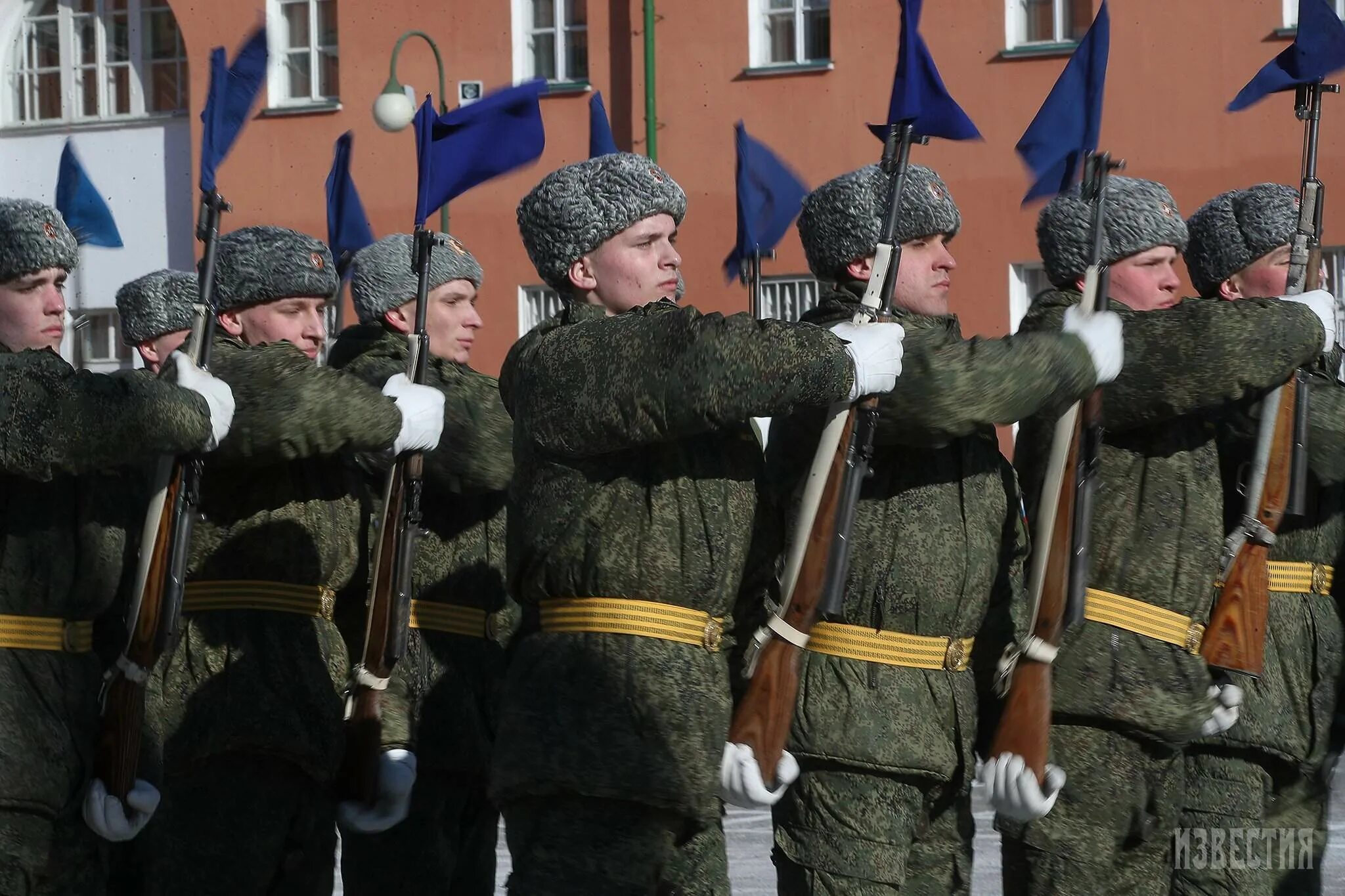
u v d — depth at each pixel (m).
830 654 7.27
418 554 9.02
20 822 6.91
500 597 9.16
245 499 7.98
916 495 7.28
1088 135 7.64
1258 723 8.91
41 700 6.98
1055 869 7.81
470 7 31.38
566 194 7.18
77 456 6.73
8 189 34.34
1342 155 26.31
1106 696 7.76
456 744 8.95
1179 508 7.91
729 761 6.75
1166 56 27.09
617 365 6.63
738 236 8.86
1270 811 9.23
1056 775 7.23
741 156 8.78
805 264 28.78
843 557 6.77
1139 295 8.24
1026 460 8.02
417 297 8.12
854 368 6.66
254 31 7.63
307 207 32.25
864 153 29.36
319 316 8.52
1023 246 27.98
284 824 8.00
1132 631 7.84
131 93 34.06
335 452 7.70
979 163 28.19
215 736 7.84
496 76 31.30
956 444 7.37
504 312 31.14
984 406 6.86
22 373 6.73
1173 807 8.00
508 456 8.96
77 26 34.31
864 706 7.20
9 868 6.90
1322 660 9.22
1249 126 26.69
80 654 7.18
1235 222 9.45
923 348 6.92
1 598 6.97
